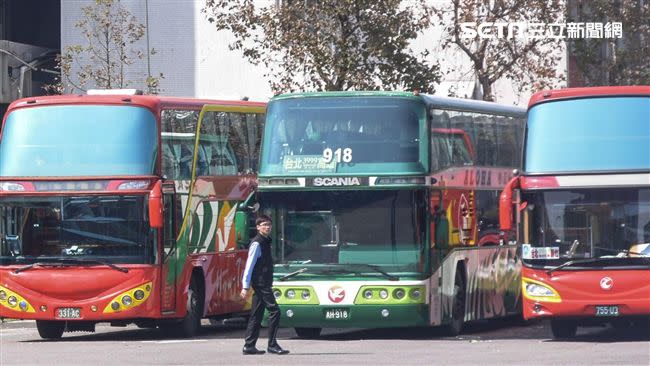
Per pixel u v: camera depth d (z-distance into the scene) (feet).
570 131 111.96
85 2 247.09
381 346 110.42
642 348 103.24
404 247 115.85
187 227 126.21
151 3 247.29
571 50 222.48
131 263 120.26
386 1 182.09
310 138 118.83
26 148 123.24
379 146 117.29
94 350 109.50
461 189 125.70
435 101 120.37
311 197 117.91
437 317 118.62
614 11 217.77
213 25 245.24
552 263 110.93
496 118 136.67
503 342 114.73
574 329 119.96
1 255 122.52
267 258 100.73
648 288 108.47
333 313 116.26
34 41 276.21
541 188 111.75
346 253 116.67
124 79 244.42
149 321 126.11
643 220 109.29
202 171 129.80
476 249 129.70
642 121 110.83
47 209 121.80
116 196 120.78
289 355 100.94
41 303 121.08
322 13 184.24
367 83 182.70
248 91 244.22
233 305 137.08
